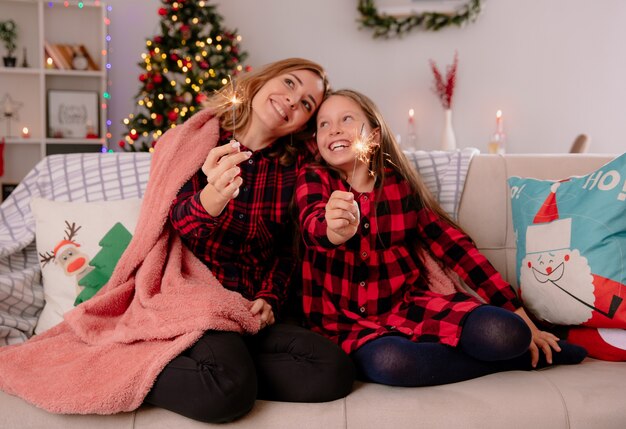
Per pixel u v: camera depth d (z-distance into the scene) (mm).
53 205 1694
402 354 1252
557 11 4617
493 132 4762
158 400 1164
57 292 1604
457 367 1284
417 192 1635
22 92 4684
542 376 1294
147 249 1466
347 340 1398
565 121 4688
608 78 4605
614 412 1169
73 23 4703
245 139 1646
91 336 1333
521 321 1292
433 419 1145
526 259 1542
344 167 1592
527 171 1774
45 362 1263
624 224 1408
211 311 1271
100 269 1599
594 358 1462
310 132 1715
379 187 1578
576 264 1424
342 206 1228
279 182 1617
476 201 1761
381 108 4848
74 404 1129
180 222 1414
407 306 1488
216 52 4059
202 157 1529
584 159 1779
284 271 1606
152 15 4781
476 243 1748
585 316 1419
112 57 4773
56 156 1896
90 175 1824
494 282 1523
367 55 4824
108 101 4789
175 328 1247
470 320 1310
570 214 1479
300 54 4855
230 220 1529
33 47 4676
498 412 1149
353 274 1527
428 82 4781
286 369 1241
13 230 1766
